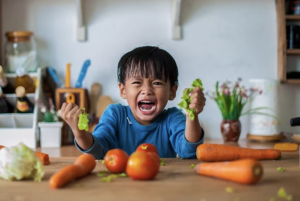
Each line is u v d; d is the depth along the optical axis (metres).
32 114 2.08
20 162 0.77
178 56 2.38
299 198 0.66
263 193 0.68
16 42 2.19
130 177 0.81
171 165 0.98
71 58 2.35
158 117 1.32
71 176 0.75
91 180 0.79
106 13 2.35
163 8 2.37
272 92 2.18
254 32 2.39
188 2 2.36
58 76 2.35
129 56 1.23
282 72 2.31
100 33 2.36
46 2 2.33
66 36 2.35
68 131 2.18
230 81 2.39
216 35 2.38
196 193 0.68
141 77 1.18
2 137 2.01
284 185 0.75
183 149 1.12
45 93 2.29
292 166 0.96
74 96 2.19
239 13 2.38
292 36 2.33
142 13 2.36
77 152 1.83
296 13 2.35
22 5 2.32
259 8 2.39
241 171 0.74
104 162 0.95
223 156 1.02
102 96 2.33
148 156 0.79
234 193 0.68
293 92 2.41
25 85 2.12
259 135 2.17
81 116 1.01
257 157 1.05
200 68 2.38
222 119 2.39
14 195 0.67
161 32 2.37
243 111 2.40
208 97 2.38
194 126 1.08
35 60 2.23
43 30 2.34
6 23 2.32
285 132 2.41
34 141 2.03
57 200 0.64
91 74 2.36
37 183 0.76
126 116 1.32
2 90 2.14
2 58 2.31
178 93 2.37
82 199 0.64
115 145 1.28
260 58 2.40
